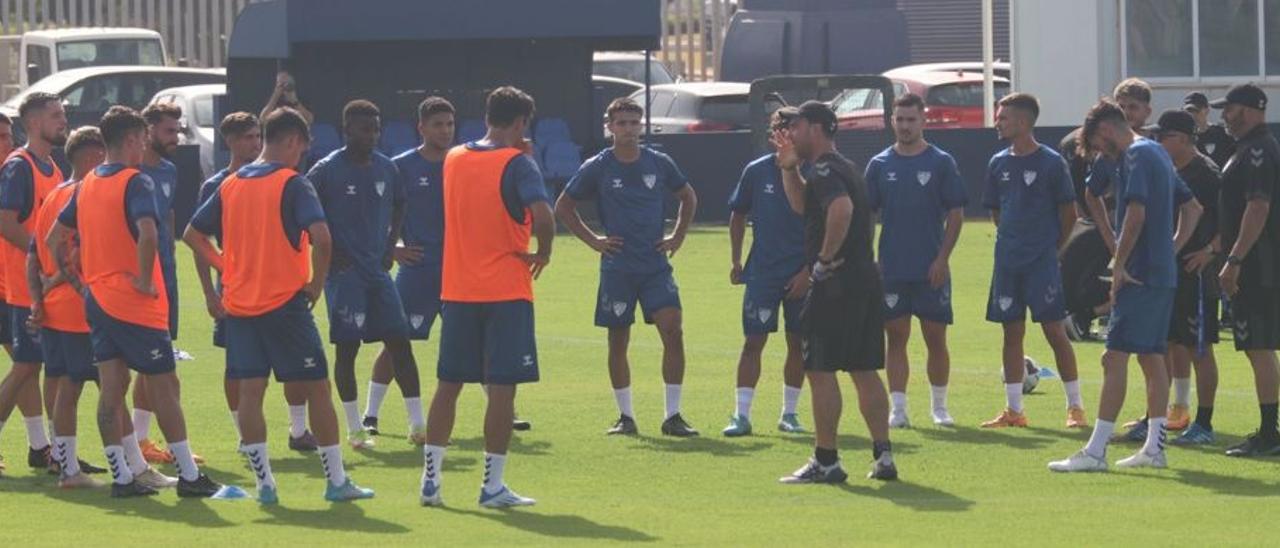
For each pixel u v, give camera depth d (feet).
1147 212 72.33
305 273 66.85
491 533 61.72
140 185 67.67
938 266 83.46
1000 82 221.66
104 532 62.34
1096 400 91.15
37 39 256.52
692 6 285.23
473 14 184.96
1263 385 76.13
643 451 78.64
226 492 68.54
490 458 66.33
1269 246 75.66
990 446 79.05
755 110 191.11
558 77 196.44
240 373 67.10
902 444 79.56
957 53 272.31
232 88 192.44
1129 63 201.36
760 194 82.28
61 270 69.67
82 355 70.28
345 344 79.82
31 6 286.46
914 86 220.02
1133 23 201.26
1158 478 71.82
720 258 158.81
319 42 186.09
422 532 61.93
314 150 183.73
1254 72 200.34
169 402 68.44
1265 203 75.20
